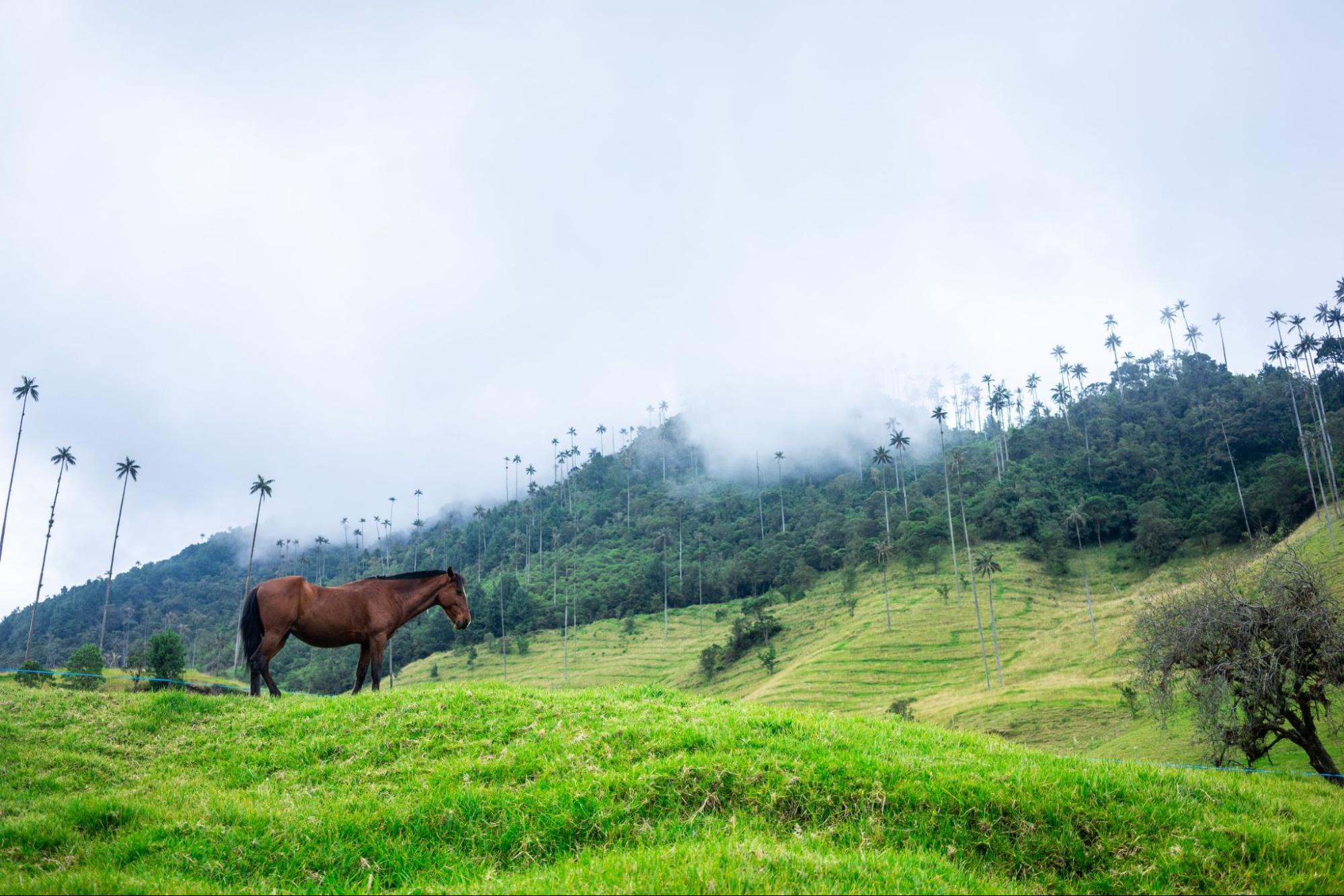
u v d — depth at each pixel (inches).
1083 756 572.4
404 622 790.5
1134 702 2522.1
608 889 322.7
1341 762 1359.5
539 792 445.4
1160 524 5236.2
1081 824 423.2
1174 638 1124.5
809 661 4503.0
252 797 477.7
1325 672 1009.5
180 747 573.3
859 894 325.7
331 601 743.7
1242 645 1050.7
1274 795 491.8
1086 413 7829.7
